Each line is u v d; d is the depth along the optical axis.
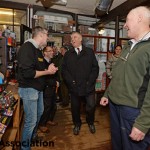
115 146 1.48
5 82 2.54
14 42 3.29
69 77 2.79
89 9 4.63
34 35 2.10
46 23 4.47
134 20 1.26
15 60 3.30
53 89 2.91
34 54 2.01
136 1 3.41
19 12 4.43
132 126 1.23
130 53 1.29
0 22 4.43
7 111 1.83
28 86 2.00
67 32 4.66
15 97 2.28
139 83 1.21
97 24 5.09
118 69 1.37
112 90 1.42
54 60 3.85
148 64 1.17
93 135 2.89
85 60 2.76
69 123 3.39
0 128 1.55
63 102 4.47
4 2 4.19
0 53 2.57
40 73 1.99
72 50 2.82
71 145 2.56
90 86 2.81
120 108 1.32
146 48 1.18
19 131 2.44
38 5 4.45
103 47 4.55
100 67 4.21
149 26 1.27
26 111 2.05
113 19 4.46
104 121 3.50
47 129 2.96
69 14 4.82
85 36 4.27
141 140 1.23
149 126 1.14
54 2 4.06
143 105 1.16
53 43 4.46
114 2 3.93
